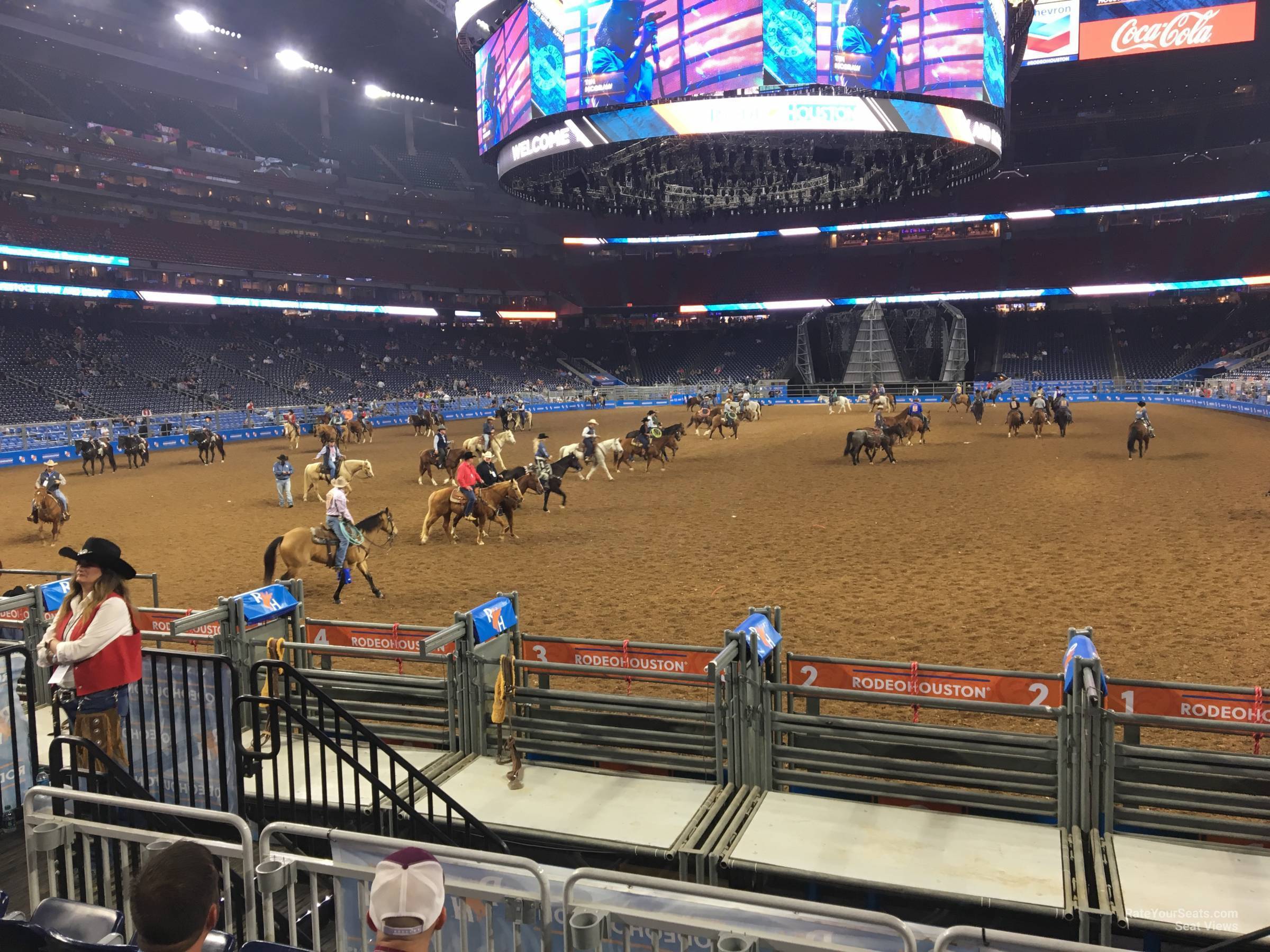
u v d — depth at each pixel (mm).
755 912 3969
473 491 21469
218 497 30797
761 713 8266
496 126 43469
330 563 16297
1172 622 13367
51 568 20594
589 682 11430
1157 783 7316
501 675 8773
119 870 4840
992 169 47125
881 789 7906
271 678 6980
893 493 26766
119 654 6586
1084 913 6250
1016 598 15023
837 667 8750
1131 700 7863
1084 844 7250
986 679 8219
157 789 8172
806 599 15461
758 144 44469
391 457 43375
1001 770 7672
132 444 41000
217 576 18859
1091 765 7309
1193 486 25922
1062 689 7996
